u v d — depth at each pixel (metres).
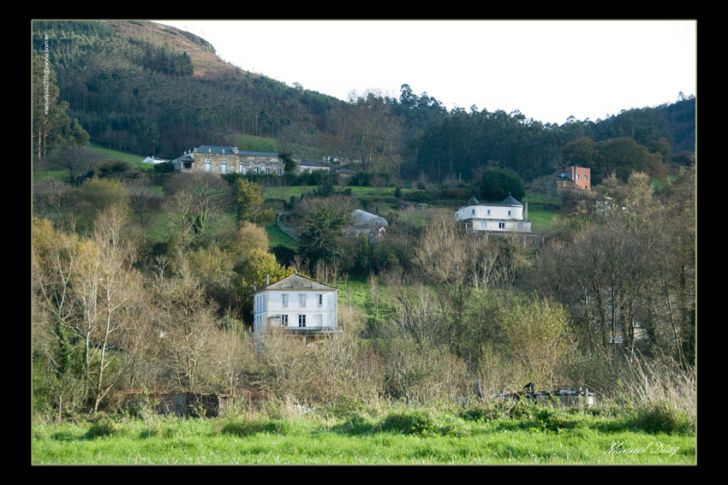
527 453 31.52
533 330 75.25
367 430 36.94
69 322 76.31
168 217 180.88
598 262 103.44
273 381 75.00
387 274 167.62
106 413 53.38
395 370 62.75
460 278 123.44
